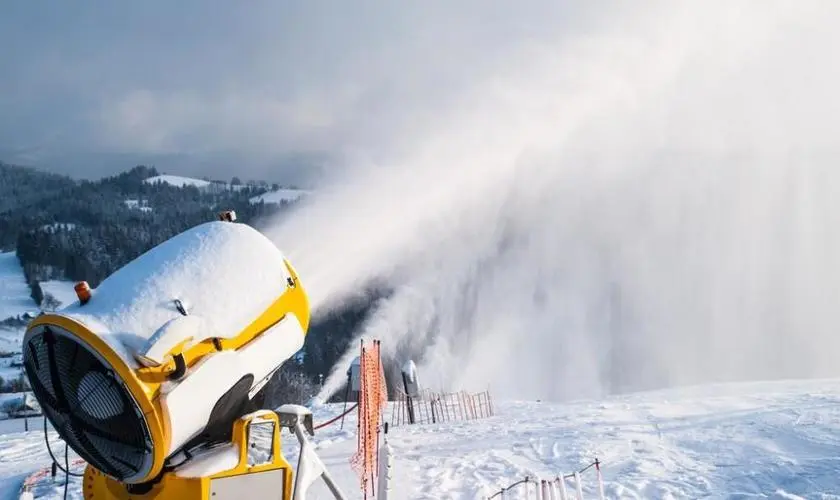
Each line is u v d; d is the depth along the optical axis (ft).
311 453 11.61
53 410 10.13
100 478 11.25
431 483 22.94
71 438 10.05
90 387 9.38
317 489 21.13
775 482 20.35
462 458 27.43
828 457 22.39
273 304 10.85
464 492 21.62
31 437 42.75
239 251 10.92
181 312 9.79
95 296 10.21
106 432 9.47
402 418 46.50
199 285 10.22
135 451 9.39
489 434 33.83
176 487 10.02
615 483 21.75
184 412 9.31
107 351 9.05
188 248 10.78
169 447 9.28
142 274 10.31
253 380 10.56
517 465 25.64
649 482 21.59
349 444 30.45
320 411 50.08
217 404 10.07
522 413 44.83
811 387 43.29
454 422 41.55
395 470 25.14
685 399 41.60
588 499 20.11
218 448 10.54
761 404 35.27
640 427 32.17
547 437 31.60
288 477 11.03
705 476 21.89
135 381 8.96
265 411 10.98
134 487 10.45
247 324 10.38
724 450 25.26
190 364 9.58
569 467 24.85
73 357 9.43
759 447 25.02
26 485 25.70
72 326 9.21
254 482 10.57
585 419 36.65
